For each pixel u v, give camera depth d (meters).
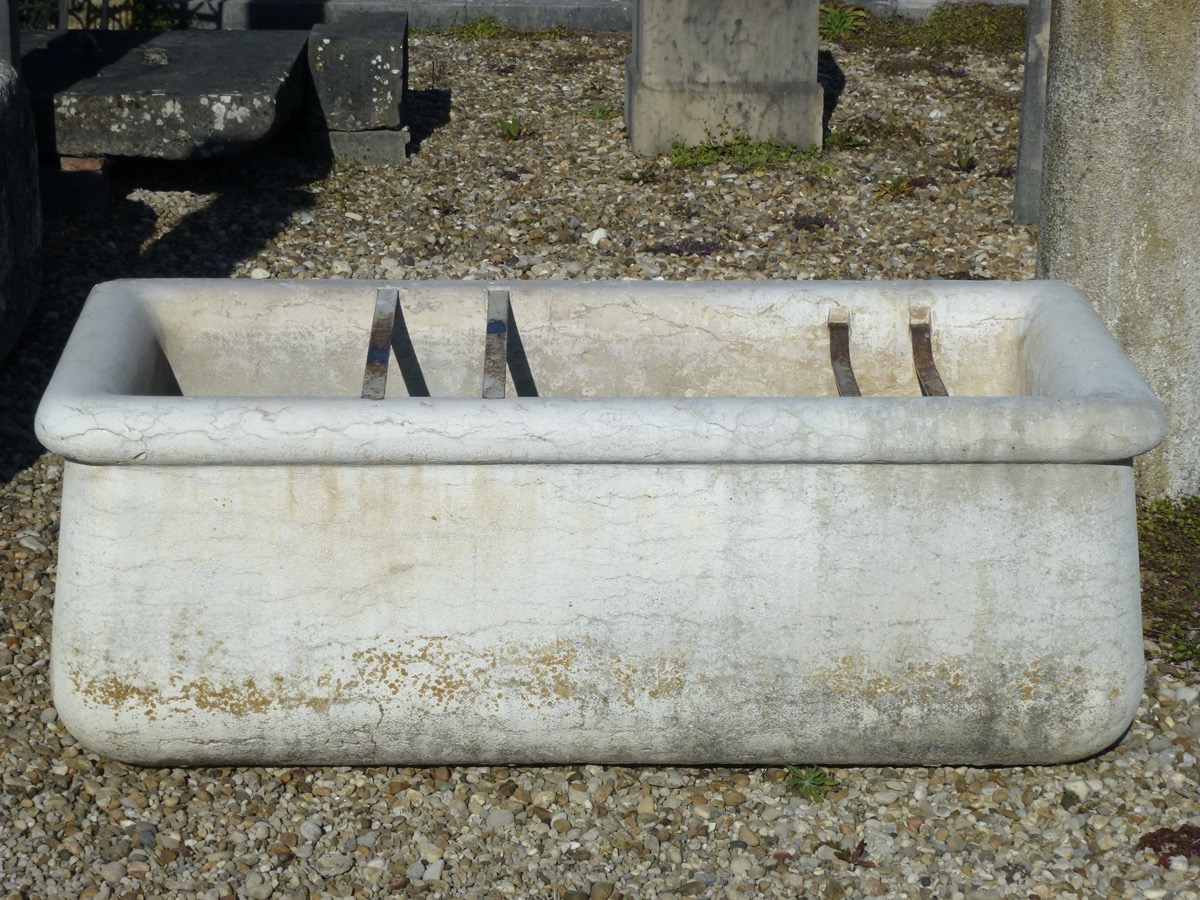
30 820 3.01
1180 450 4.11
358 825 3.04
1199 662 3.55
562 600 2.90
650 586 2.89
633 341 3.61
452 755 3.08
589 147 7.16
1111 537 2.90
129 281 3.50
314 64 6.68
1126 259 3.99
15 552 3.95
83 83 6.08
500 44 9.13
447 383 3.64
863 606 2.91
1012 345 3.56
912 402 2.82
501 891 2.88
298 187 6.50
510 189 6.57
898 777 3.18
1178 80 3.81
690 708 2.98
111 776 3.15
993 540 2.88
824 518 2.86
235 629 2.89
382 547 2.86
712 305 3.58
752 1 6.80
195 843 2.98
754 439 2.78
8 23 5.48
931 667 2.95
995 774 3.20
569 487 2.83
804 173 6.76
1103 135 3.93
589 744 3.04
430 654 2.92
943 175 6.76
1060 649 2.95
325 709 2.96
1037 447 2.79
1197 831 3.04
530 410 2.79
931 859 2.97
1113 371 3.00
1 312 4.67
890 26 9.27
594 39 9.28
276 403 2.79
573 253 5.90
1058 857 2.98
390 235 6.03
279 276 5.60
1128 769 3.22
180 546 2.84
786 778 3.16
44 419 2.76
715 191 6.56
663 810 3.10
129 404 2.77
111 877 2.87
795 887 2.90
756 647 2.93
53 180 5.98
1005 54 8.80
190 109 5.96
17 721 3.32
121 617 2.88
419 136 7.28
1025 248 5.97
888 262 5.83
